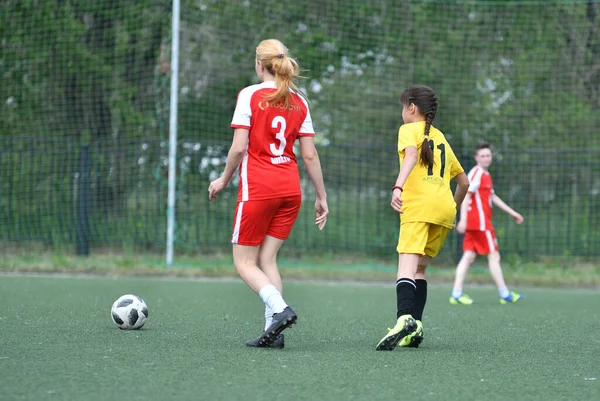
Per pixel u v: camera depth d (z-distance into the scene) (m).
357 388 12.98
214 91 51.47
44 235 49.53
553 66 52.62
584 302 30.70
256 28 51.69
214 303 27.22
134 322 19.84
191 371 14.17
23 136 49.88
